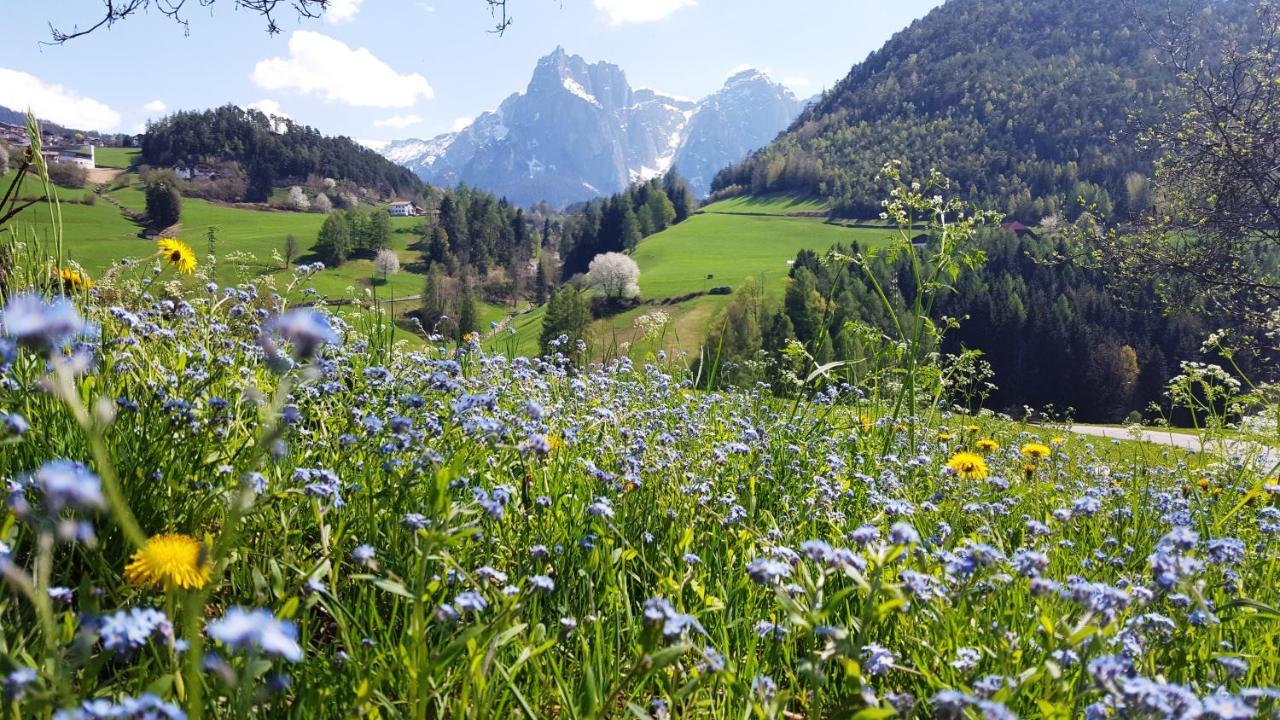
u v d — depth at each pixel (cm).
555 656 242
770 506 393
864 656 218
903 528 202
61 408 275
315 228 19425
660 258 17000
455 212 18388
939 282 651
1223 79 1758
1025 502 480
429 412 348
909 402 614
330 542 254
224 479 267
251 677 150
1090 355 8069
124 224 16650
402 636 208
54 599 183
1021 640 238
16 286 371
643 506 341
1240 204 1731
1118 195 15038
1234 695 213
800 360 671
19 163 411
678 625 183
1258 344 1592
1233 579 287
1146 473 656
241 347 401
